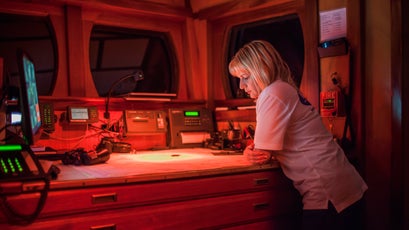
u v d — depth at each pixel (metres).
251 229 1.84
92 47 2.71
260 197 1.86
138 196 1.54
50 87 2.52
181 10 2.98
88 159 1.83
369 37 2.16
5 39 2.45
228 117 2.87
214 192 1.73
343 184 1.64
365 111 2.16
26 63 1.53
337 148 1.71
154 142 2.74
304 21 2.46
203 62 3.04
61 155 2.04
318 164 1.64
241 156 2.22
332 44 2.21
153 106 2.79
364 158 2.16
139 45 3.06
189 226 1.66
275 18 2.71
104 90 2.70
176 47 3.04
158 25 2.96
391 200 2.04
